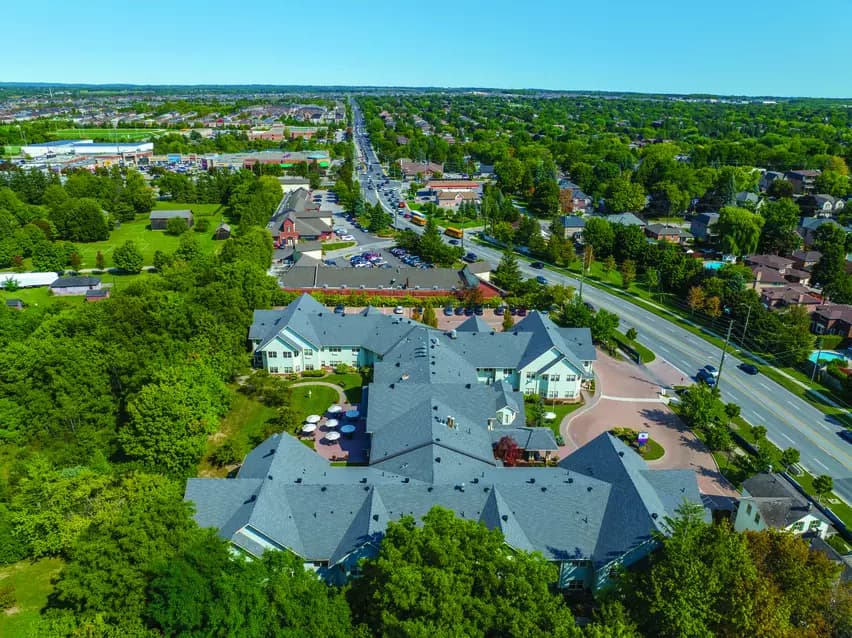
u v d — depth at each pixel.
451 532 48.00
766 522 64.31
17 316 107.56
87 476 62.16
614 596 50.84
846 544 67.38
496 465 73.19
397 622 41.69
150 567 44.41
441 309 139.88
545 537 58.62
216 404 81.81
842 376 106.25
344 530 58.00
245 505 57.12
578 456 70.25
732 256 181.75
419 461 66.50
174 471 71.50
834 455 87.00
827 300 146.00
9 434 78.69
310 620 43.06
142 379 84.44
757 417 97.06
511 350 99.44
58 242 173.62
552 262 180.50
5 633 52.41
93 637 41.47
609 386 104.31
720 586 46.75
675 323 137.00
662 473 65.31
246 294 117.75
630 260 171.12
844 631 47.84
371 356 105.44
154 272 166.00
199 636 41.84
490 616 43.34
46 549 60.81
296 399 95.88
